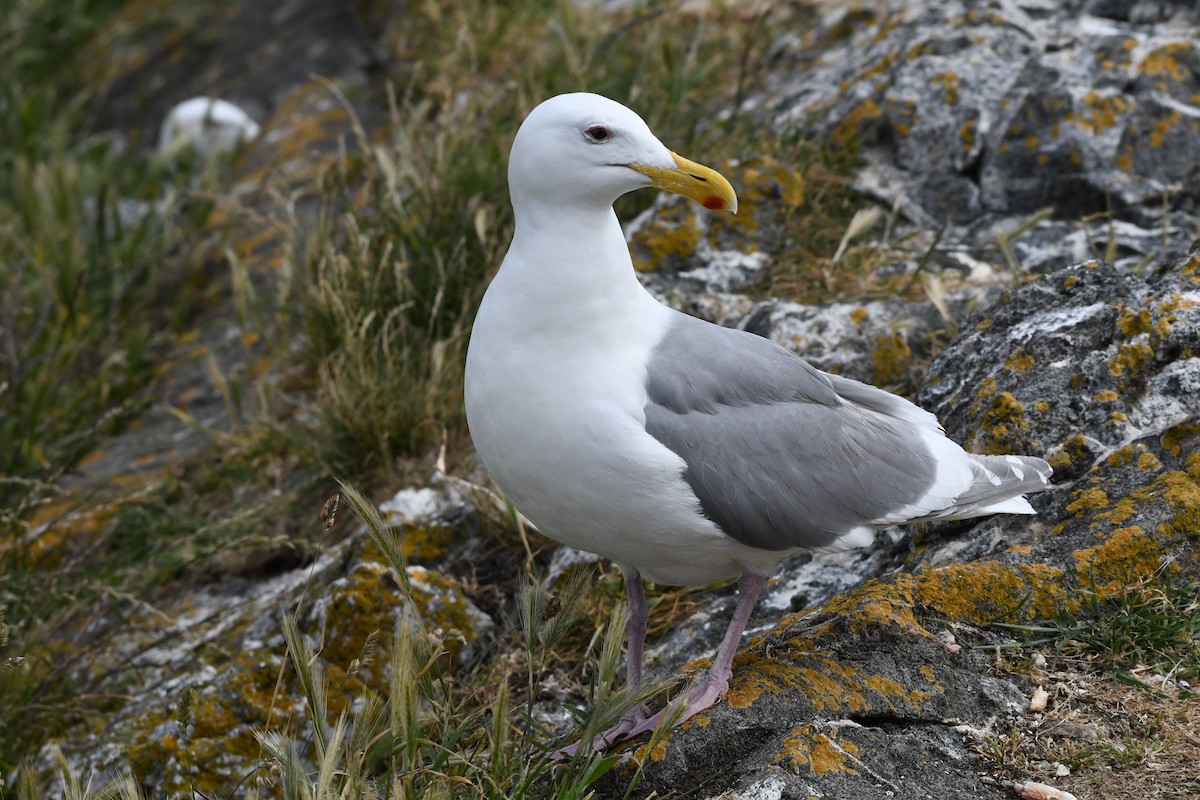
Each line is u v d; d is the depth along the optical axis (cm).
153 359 1308
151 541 991
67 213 1538
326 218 1144
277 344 1162
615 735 583
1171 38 993
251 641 837
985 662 572
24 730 831
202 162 1678
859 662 569
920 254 948
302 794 508
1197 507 598
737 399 575
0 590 930
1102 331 701
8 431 1135
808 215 985
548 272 561
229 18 2020
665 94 1180
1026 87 995
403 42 1589
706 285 953
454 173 1111
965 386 736
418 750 552
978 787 515
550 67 1291
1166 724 533
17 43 2069
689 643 708
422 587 770
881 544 709
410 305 1023
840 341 859
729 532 563
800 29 1294
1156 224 919
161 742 766
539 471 568
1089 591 591
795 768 510
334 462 958
